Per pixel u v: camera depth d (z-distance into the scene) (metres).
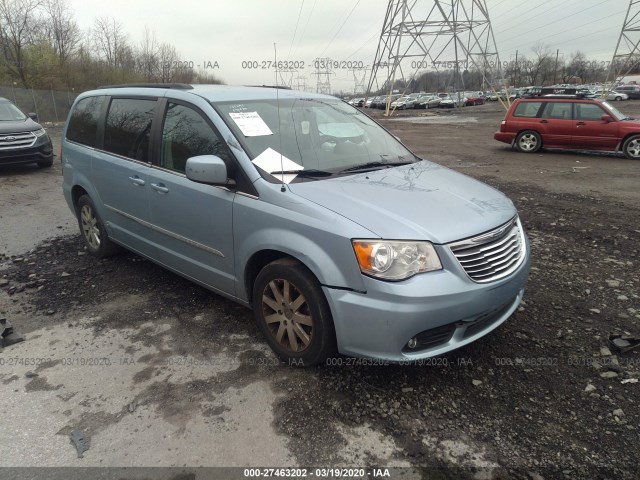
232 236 3.24
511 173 10.23
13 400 2.83
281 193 2.96
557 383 2.89
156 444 2.48
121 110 4.39
